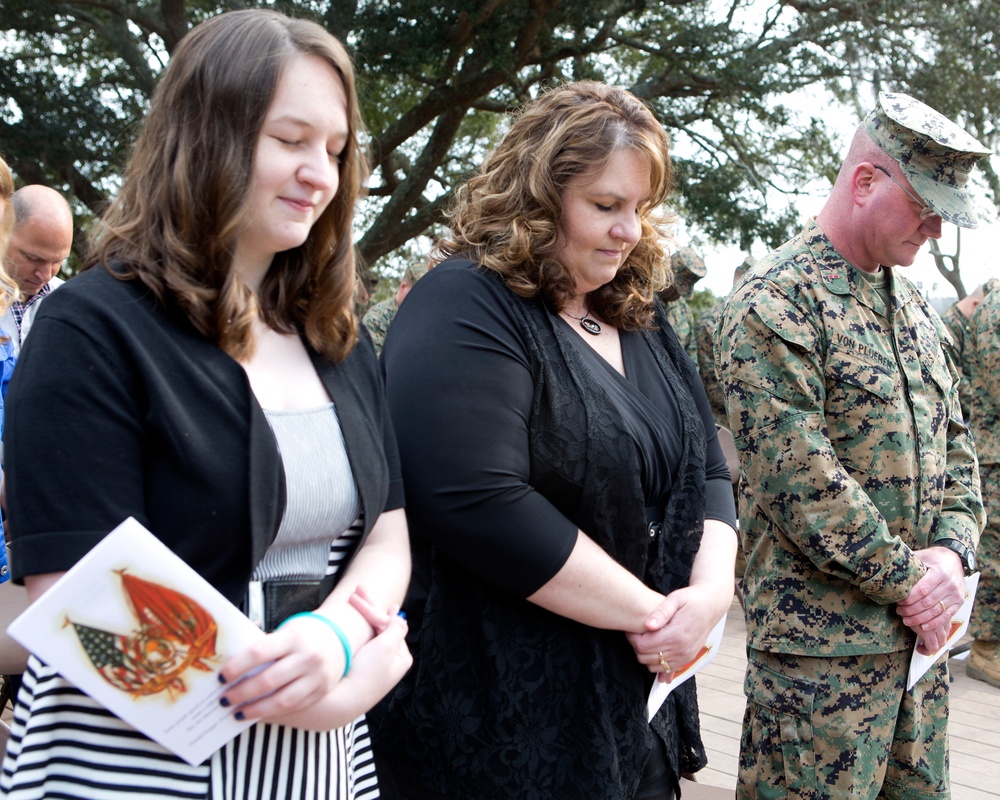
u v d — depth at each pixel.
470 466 1.65
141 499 1.20
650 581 1.84
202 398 1.24
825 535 2.18
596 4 12.78
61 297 1.21
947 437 2.59
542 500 1.69
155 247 1.25
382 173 16.41
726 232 13.92
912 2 13.06
